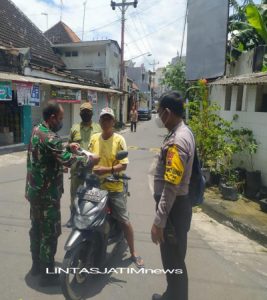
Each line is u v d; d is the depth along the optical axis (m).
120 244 4.32
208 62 11.34
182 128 2.68
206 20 11.35
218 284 3.48
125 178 3.71
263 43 10.77
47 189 3.19
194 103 7.84
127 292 3.27
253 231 4.69
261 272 3.79
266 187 6.38
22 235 4.48
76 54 24.92
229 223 5.16
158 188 2.84
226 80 7.78
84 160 3.14
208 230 5.00
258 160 6.70
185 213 2.77
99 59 24.70
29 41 19.58
